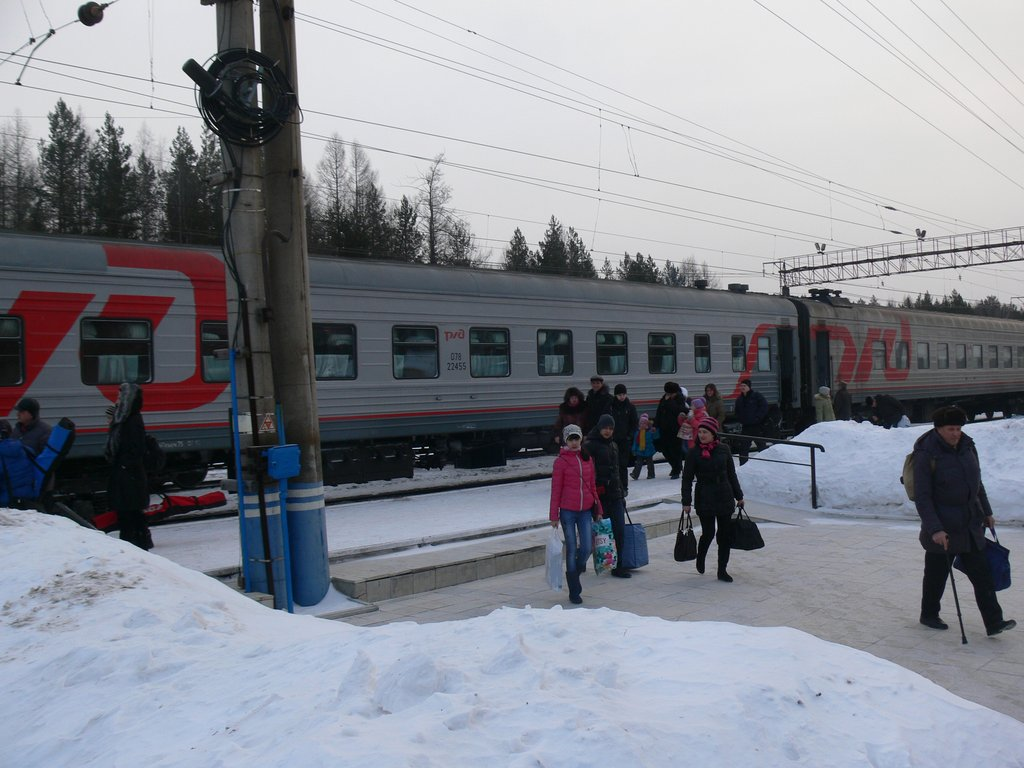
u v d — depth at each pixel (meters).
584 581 8.41
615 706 3.25
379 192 48.16
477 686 3.45
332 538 9.34
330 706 3.41
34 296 10.82
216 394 12.14
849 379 24.34
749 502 12.67
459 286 15.20
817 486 12.28
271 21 7.75
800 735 3.22
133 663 4.54
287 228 7.77
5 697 4.47
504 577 8.70
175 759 3.27
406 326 14.45
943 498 6.20
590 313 17.31
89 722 3.89
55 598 5.71
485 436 16.08
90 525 8.89
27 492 8.12
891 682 3.85
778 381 22.05
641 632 4.31
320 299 13.39
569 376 16.83
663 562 9.20
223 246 7.55
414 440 15.25
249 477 7.46
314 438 7.75
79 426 11.05
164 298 11.77
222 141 7.51
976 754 3.45
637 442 14.43
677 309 19.23
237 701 3.80
